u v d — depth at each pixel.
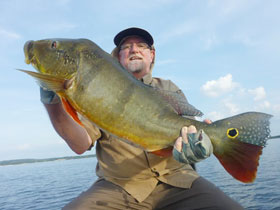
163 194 0.81
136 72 1.03
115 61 0.60
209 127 0.60
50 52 0.58
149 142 0.59
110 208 0.77
